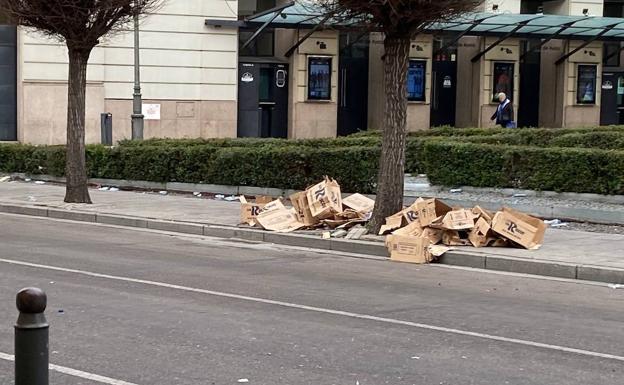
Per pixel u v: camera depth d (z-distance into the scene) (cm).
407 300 965
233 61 3122
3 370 653
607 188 1555
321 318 857
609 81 3609
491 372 671
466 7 1344
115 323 810
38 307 412
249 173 1966
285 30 3203
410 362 696
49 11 1727
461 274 1163
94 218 1694
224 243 1437
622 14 3650
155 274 1097
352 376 651
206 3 3069
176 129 3061
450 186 1780
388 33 1363
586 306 954
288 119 3212
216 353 711
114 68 2972
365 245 1332
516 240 1268
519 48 3406
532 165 1658
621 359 718
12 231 1520
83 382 627
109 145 2464
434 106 3450
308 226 1474
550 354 731
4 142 2809
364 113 3384
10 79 2981
